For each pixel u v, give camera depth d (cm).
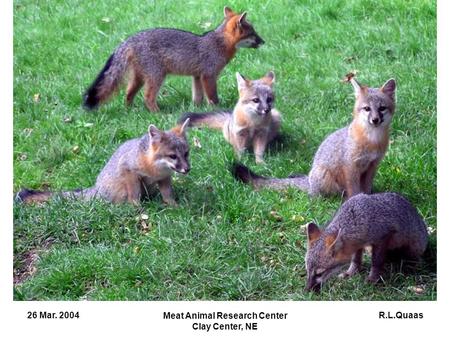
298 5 687
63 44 663
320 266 424
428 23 634
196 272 442
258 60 620
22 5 725
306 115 552
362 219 425
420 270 436
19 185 506
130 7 713
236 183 488
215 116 551
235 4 700
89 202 478
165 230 460
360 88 471
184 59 582
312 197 484
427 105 546
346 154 473
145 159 473
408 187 482
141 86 583
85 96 573
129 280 440
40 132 549
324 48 628
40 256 454
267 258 449
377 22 649
